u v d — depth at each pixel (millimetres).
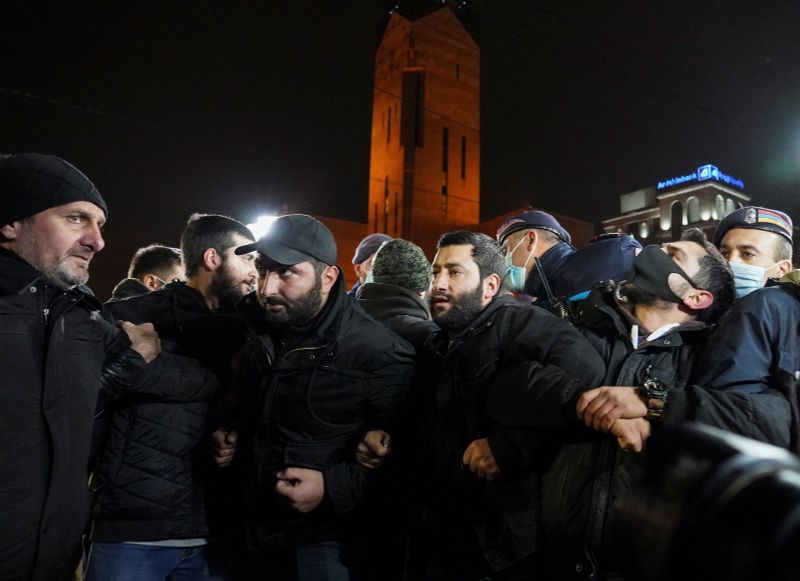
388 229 48375
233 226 2965
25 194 1940
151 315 2756
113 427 2514
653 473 562
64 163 2041
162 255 3910
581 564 1778
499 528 1970
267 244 2252
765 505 416
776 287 1890
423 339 2648
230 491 2695
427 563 2189
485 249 2279
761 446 513
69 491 1901
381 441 2205
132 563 2465
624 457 1773
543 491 1953
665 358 1919
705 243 2129
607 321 2141
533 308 2160
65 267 1970
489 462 1908
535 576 1985
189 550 2617
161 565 2527
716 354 1790
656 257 2014
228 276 2914
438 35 49125
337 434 2314
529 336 2023
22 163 1975
